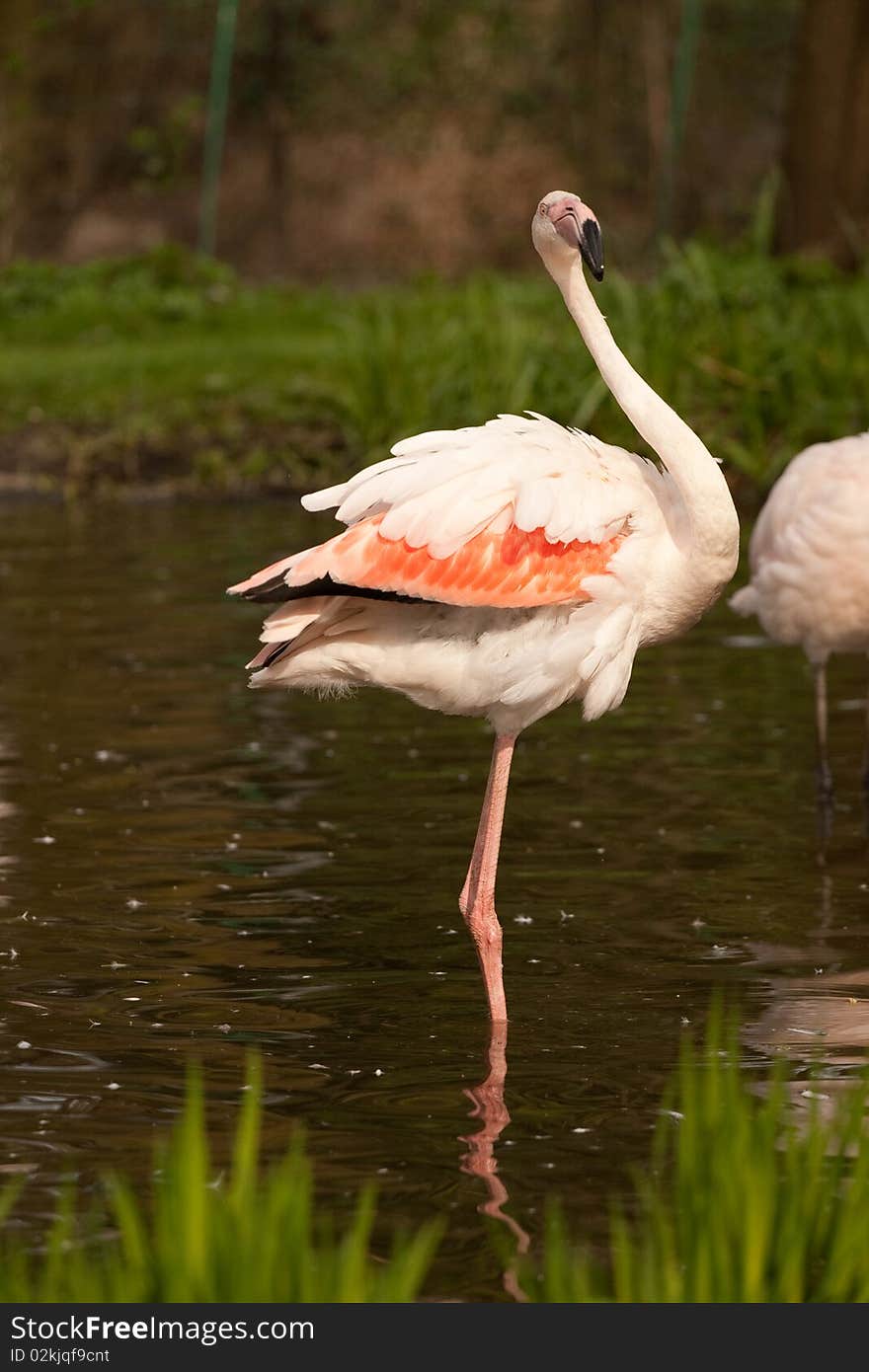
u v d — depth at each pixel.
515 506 8.57
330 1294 5.04
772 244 35.59
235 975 8.83
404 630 8.76
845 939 9.26
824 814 11.51
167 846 10.83
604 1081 7.54
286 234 51.97
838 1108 6.34
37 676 15.11
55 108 52.09
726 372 24.58
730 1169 5.34
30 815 11.41
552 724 13.88
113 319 35.72
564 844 10.91
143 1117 7.19
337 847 10.84
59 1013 8.34
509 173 52.44
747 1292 5.14
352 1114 7.23
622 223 51.72
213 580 19.06
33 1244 6.09
